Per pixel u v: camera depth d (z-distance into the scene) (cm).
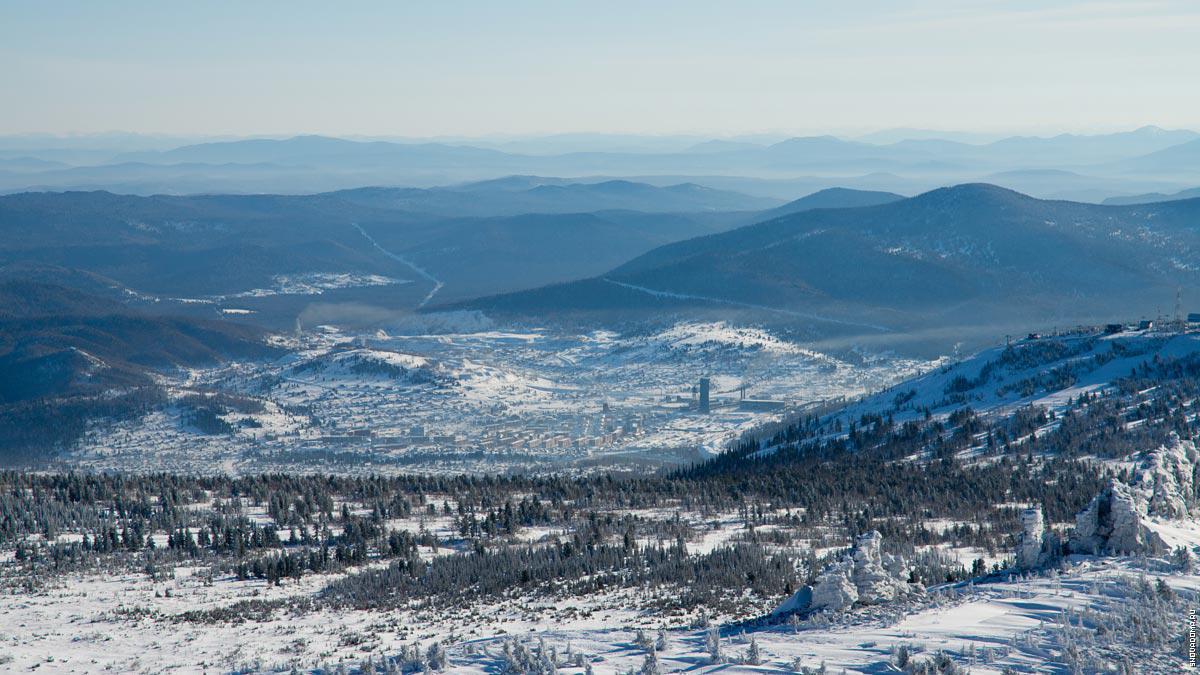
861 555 13862
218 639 17662
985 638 11456
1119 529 14612
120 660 16475
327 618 18962
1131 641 11075
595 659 12825
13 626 19050
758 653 11650
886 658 11119
